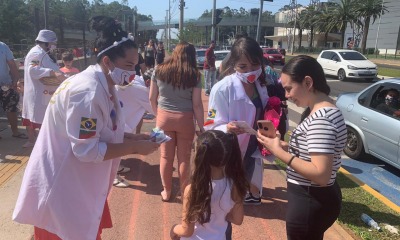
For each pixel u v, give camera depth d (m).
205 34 61.88
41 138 2.32
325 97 2.30
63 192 2.26
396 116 5.78
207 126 3.59
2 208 4.05
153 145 2.37
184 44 4.06
